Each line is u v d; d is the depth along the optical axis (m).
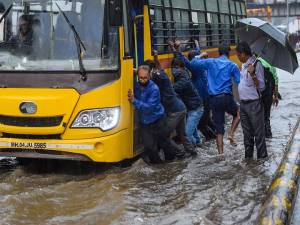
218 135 10.48
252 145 9.83
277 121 14.62
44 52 8.70
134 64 9.26
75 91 8.54
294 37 61.69
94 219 6.93
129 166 9.34
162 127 9.40
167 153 9.98
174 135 11.05
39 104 8.55
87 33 8.63
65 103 8.53
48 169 9.56
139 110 9.10
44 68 8.62
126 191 8.09
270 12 92.88
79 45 8.59
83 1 8.65
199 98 10.79
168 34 11.14
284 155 9.34
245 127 9.73
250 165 9.47
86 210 7.28
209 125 12.29
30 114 8.59
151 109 9.12
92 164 9.59
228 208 7.32
